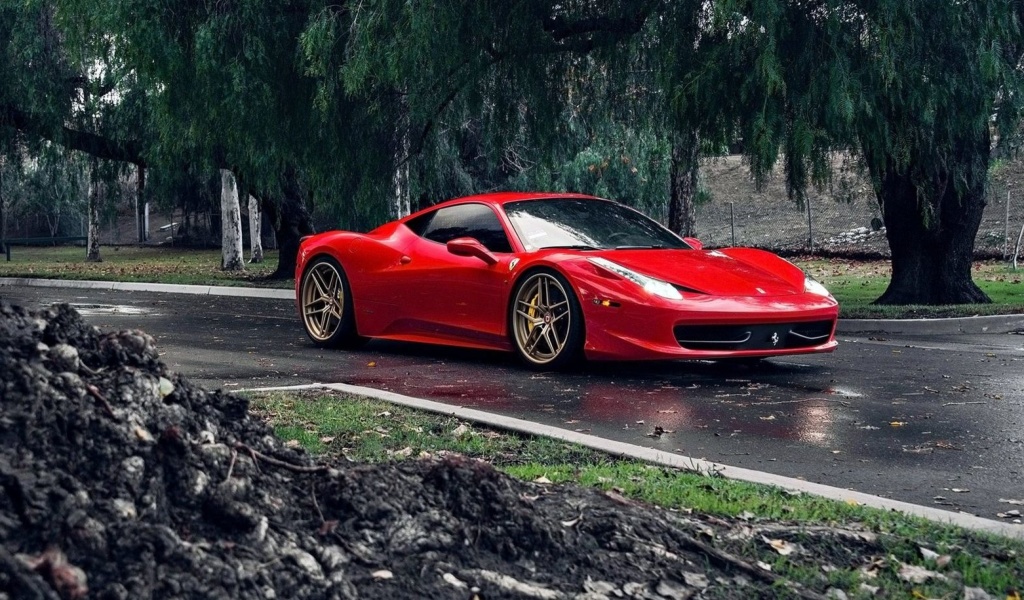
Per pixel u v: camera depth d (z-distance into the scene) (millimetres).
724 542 3326
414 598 2600
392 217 19922
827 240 30672
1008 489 4562
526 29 14070
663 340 7586
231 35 14719
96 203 34844
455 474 3072
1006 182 32125
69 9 15219
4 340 2564
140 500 2436
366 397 6508
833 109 11250
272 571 2471
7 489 2230
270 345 9953
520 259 8320
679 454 5219
